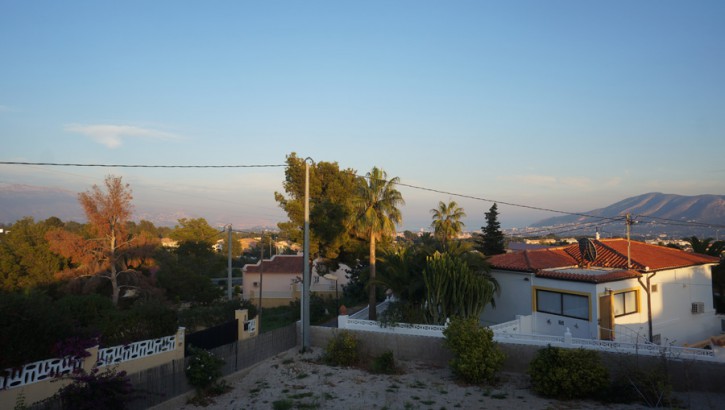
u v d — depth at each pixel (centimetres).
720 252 3547
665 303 2462
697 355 1524
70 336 1283
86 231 3525
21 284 3194
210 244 7669
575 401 1438
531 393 1532
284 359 2009
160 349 1533
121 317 1541
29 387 1146
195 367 1530
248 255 11062
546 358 1541
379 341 2059
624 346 1658
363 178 2547
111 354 1376
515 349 1791
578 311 2202
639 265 2380
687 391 1484
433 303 2184
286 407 1400
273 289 5050
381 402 1445
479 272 2453
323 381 1705
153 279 3650
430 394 1528
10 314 1144
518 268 2450
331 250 3356
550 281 2312
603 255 2691
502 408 1374
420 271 2417
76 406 1139
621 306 2269
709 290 2730
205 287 4266
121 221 3266
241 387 1659
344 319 2167
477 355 1667
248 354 1859
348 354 1959
